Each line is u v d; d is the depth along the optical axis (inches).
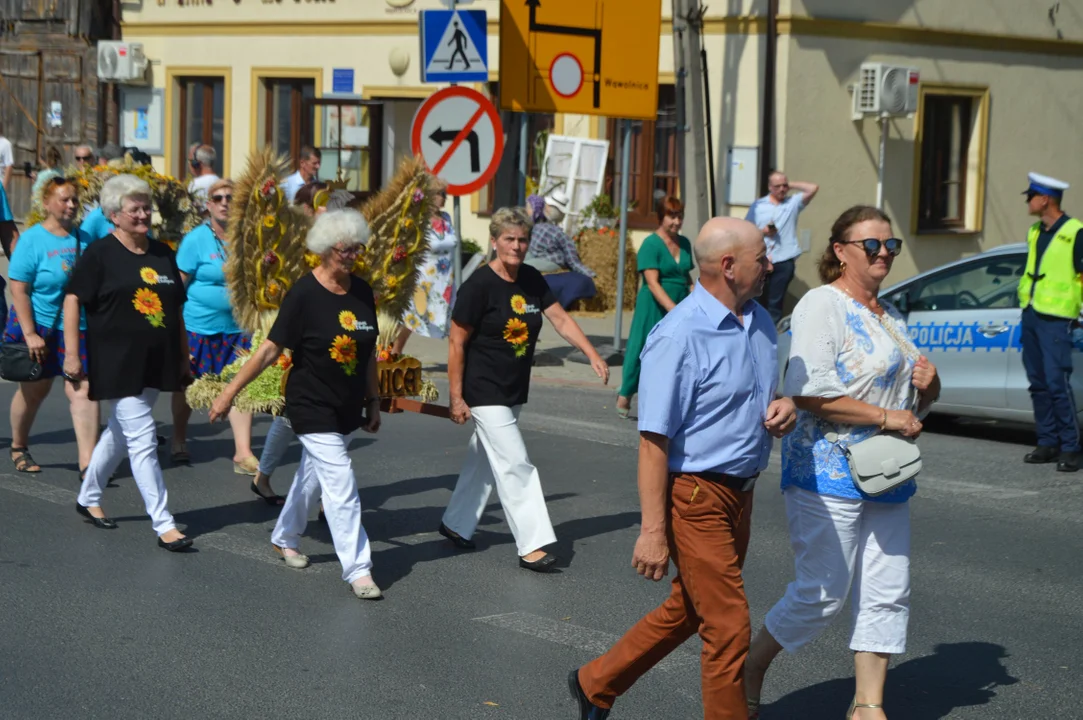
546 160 789.2
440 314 554.9
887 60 737.6
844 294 194.2
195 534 313.4
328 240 267.6
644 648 191.2
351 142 878.4
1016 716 211.6
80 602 259.6
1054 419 407.8
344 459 269.7
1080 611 266.7
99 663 226.4
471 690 217.6
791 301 712.4
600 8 571.5
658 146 776.9
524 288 294.0
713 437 181.3
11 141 1032.2
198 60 952.9
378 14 867.4
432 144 447.8
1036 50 811.4
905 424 188.9
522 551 289.9
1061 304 400.8
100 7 991.6
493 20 828.6
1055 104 828.6
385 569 289.9
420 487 369.4
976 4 775.7
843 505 190.1
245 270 315.0
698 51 606.5
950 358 452.8
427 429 455.8
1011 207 817.5
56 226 359.3
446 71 461.7
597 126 795.4
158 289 299.1
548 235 572.7
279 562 292.2
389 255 327.0
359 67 881.5
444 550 306.8
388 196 327.9
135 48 965.2
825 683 225.1
